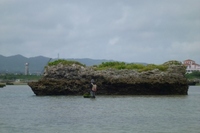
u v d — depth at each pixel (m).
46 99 108.06
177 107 88.31
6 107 87.75
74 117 69.62
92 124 61.59
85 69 124.88
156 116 72.06
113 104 93.88
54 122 63.38
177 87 125.75
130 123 63.06
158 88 124.50
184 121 65.69
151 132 55.06
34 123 62.16
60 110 80.88
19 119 66.75
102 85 123.88
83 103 95.94
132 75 125.06
